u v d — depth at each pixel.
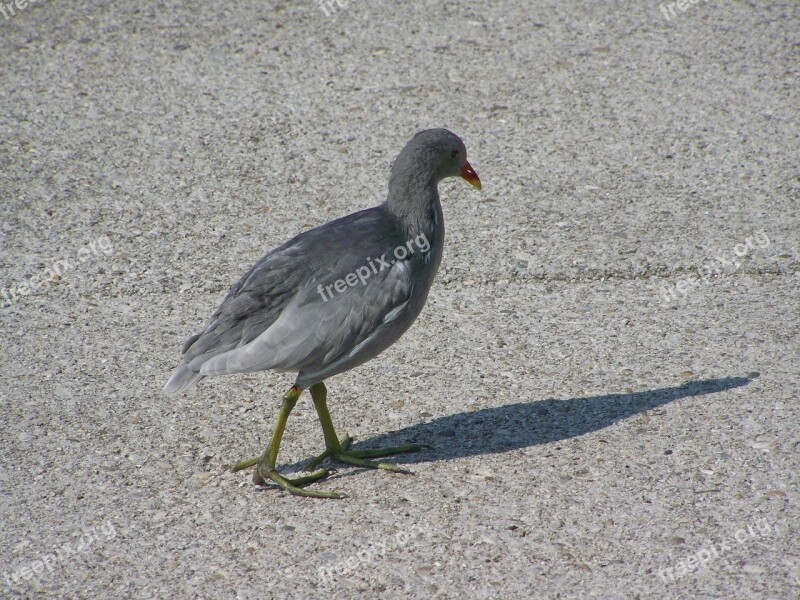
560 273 12.05
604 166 14.12
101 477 8.91
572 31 17.56
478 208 13.35
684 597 7.27
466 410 9.83
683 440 9.11
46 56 16.95
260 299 8.57
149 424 9.70
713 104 15.45
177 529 8.23
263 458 8.80
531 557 7.75
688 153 14.35
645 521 8.09
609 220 12.99
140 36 17.56
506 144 14.61
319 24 17.94
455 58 16.78
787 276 11.88
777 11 18.17
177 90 16.02
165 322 11.34
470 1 18.67
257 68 16.59
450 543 7.95
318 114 15.41
